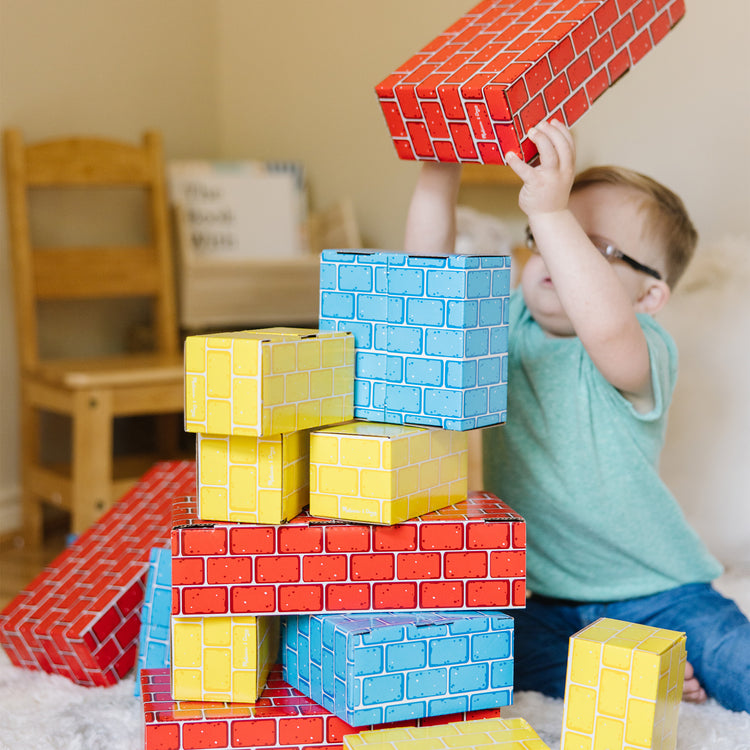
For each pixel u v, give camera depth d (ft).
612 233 4.03
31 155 6.30
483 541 3.02
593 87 3.17
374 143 6.87
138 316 7.41
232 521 2.95
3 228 6.38
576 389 3.86
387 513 2.89
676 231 4.23
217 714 2.95
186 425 2.83
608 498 3.85
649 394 3.77
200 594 2.94
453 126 3.07
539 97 2.99
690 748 3.21
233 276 6.87
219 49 7.73
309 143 7.25
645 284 4.11
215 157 7.82
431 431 3.05
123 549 4.18
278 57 7.37
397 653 2.87
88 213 6.98
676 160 4.84
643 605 3.86
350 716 2.83
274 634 3.31
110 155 6.66
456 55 3.21
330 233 7.03
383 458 2.88
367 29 6.76
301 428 2.92
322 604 2.98
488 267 3.01
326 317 3.19
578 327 3.36
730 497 4.68
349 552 2.97
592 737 2.87
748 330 4.58
